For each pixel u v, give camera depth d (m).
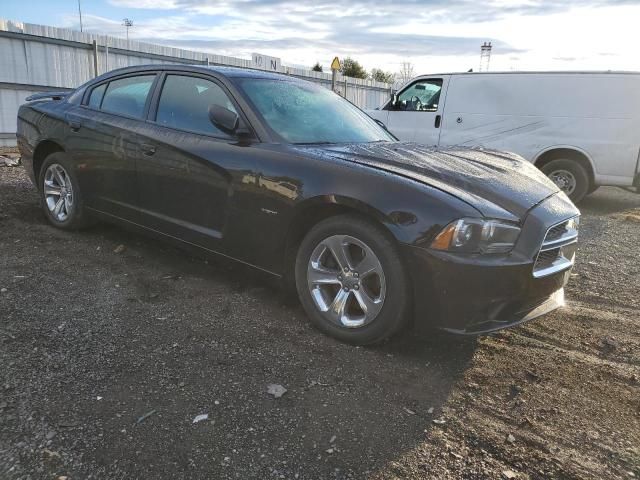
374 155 3.32
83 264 4.11
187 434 2.21
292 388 2.61
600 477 2.13
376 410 2.49
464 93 9.21
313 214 3.17
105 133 4.24
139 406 2.37
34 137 4.94
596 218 7.84
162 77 4.09
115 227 5.10
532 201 2.98
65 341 2.90
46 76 10.96
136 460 2.04
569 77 8.38
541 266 2.92
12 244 4.43
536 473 2.13
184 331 3.12
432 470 2.11
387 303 2.85
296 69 16.97
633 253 5.67
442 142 9.48
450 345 3.19
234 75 3.80
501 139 8.98
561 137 8.50
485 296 2.67
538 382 2.84
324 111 4.07
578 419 2.52
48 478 1.91
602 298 4.21
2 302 3.31
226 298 3.65
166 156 3.77
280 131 3.51
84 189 4.53
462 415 2.50
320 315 3.17
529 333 3.47
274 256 3.33
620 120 8.09
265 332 3.18
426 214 2.70
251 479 1.99
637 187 8.23
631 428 2.47
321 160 3.12
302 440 2.23
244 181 3.34
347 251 3.02
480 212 2.69
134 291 3.67
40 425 2.19
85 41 11.48
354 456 2.16
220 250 3.60
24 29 10.40
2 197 5.95
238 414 2.37
